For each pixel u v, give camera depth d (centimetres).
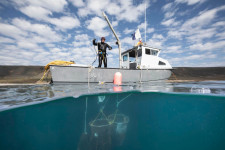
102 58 653
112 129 343
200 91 393
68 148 360
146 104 486
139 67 714
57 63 541
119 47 706
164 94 403
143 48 753
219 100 350
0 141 287
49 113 362
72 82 552
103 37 652
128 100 472
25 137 336
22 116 292
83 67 562
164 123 496
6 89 428
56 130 416
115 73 607
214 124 407
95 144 280
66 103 354
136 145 373
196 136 390
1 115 248
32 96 307
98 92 356
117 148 331
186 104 421
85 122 405
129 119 438
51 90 394
